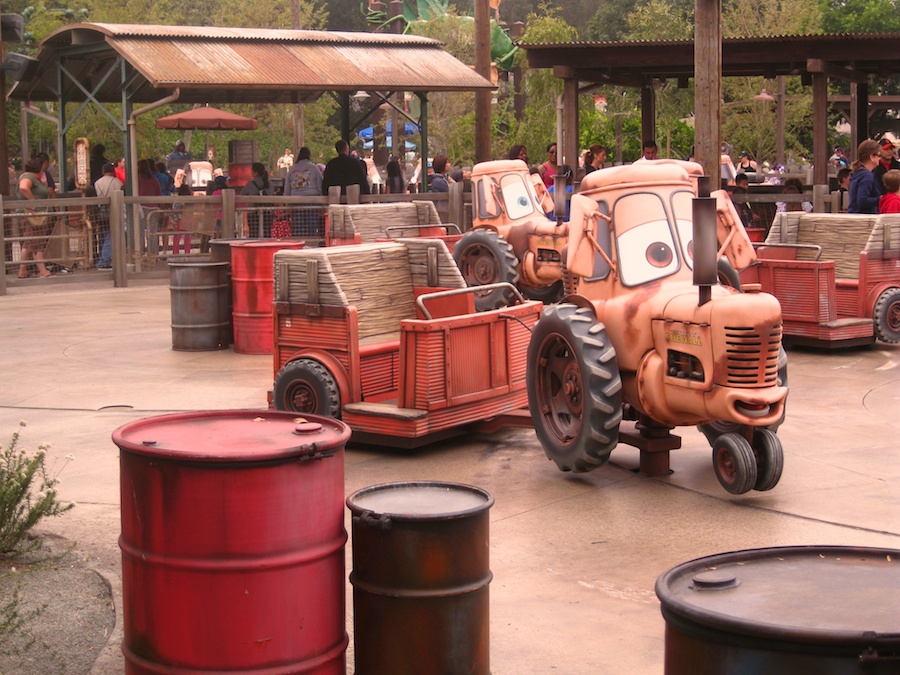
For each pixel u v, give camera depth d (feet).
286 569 11.23
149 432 12.21
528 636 15.08
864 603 8.17
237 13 126.62
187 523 11.07
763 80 114.93
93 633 15.07
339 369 25.00
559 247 43.91
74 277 58.08
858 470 23.09
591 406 21.56
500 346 25.80
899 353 37.06
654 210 22.62
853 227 38.81
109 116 64.90
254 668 11.18
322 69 67.10
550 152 56.59
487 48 72.95
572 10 203.62
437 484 13.07
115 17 113.91
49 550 18.22
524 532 19.44
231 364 35.65
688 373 20.84
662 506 20.83
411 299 28.40
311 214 62.85
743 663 7.63
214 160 116.47
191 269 38.01
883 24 150.82
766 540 18.75
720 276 26.66
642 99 69.97
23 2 129.70
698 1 42.57
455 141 122.21
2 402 30.09
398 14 149.89
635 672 13.96
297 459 11.25
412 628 11.80
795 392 30.91
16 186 90.99
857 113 72.18
